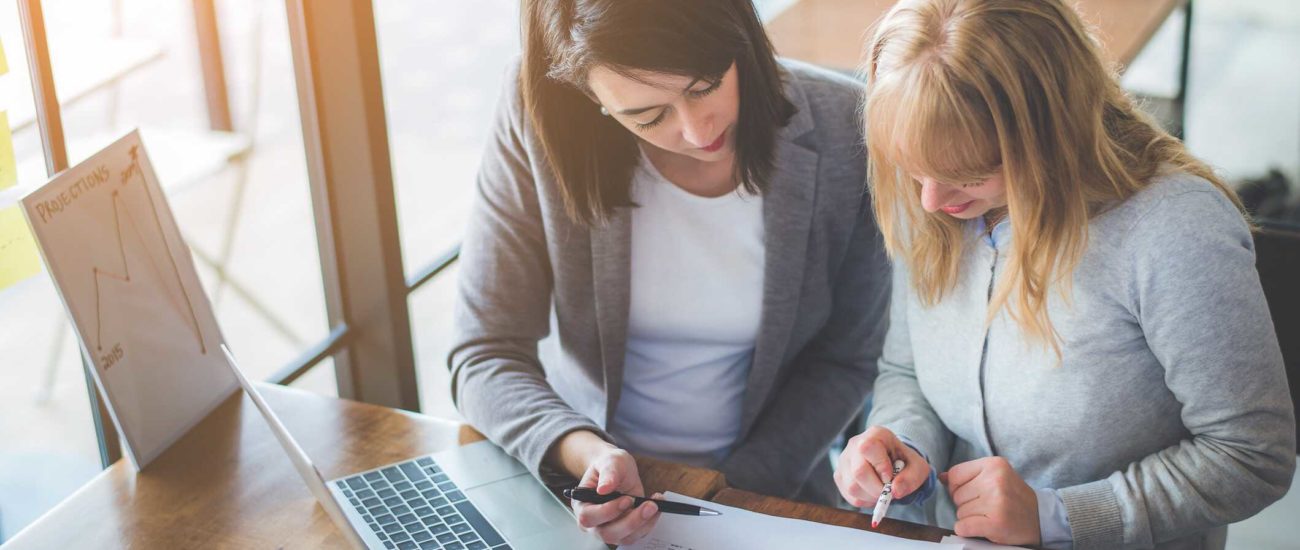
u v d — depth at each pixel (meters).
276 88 1.89
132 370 1.36
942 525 1.42
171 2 1.88
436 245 2.38
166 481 1.34
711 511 1.22
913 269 1.31
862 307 1.62
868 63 1.16
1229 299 1.08
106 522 1.28
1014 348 1.24
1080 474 1.25
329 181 1.92
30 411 1.61
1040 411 1.24
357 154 1.88
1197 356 1.10
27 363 1.59
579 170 1.42
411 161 2.65
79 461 1.64
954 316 1.30
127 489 1.33
